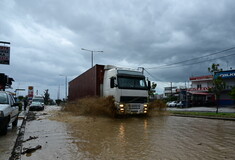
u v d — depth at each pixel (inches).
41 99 1147.9
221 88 737.6
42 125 426.6
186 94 1521.9
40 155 203.9
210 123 456.1
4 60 619.2
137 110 514.9
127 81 516.1
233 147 232.2
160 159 188.5
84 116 578.6
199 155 200.4
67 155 203.2
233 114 639.8
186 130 353.7
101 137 293.3
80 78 814.5
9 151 218.4
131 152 212.4
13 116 358.6
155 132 333.1
